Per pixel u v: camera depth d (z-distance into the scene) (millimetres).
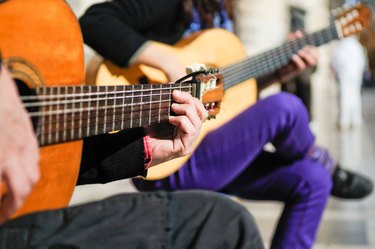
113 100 1755
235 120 2713
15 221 1530
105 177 1974
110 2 2721
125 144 2004
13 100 1362
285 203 2895
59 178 1717
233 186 2969
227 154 2678
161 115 1967
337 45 13406
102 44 2611
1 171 1358
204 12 3066
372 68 8883
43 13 1650
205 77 2166
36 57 1638
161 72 2768
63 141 1641
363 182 3312
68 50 1716
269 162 2922
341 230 5074
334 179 3244
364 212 5668
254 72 3023
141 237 1640
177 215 1718
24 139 1384
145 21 2816
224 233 1728
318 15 13531
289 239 2824
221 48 3010
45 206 1706
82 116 1665
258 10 9758
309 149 2855
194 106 2025
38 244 1525
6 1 1588
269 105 2697
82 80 1766
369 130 12977
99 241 1590
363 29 3494
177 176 2695
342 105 13453
